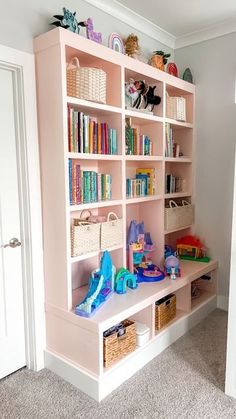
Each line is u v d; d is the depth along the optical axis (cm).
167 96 271
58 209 191
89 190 212
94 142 208
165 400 179
